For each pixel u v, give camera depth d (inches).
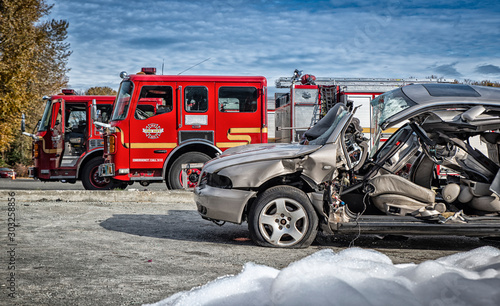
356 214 215.3
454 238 255.3
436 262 54.6
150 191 395.9
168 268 171.9
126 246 212.7
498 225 205.9
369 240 241.9
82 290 141.5
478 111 200.5
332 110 237.6
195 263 181.2
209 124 424.2
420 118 212.8
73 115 514.0
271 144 253.4
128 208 349.4
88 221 283.9
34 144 518.3
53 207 344.5
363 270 54.1
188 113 421.7
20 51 892.6
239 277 57.2
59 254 191.8
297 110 530.0
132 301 131.0
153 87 418.9
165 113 418.6
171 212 333.1
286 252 205.5
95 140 501.7
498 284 48.1
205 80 424.5
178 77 421.4
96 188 487.2
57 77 1451.8
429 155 211.2
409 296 48.4
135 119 414.3
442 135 208.2
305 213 213.5
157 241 227.5
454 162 210.8
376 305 47.3
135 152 413.7
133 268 170.9
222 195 218.7
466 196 211.8
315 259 58.2
